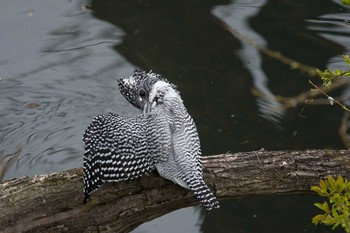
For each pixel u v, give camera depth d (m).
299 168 9.65
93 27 17.73
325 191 8.15
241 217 13.78
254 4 18.06
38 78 16.50
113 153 8.90
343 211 8.09
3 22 17.88
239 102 15.88
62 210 9.26
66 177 9.37
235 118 15.53
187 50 17.06
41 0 18.45
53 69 16.67
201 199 8.60
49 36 17.47
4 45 17.23
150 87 9.72
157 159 8.94
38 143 15.00
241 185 9.59
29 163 14.47
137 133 8.98
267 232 13.42
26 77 16.52
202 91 16.12
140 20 17.89
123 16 18.02
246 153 9.77
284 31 17.28
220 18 17.73
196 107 15.74
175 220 13.75
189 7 18.16
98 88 16.23
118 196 9.28
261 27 17.41
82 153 14.72
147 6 18.23
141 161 8.89
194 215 13.88
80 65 16.78
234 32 11.86
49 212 9.22
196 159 8.94
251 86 16.14
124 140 8.93
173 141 8.95
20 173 14.21
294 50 16.73
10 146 14.98
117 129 9.03
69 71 16.64
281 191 9.73
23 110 15.84
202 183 8.76
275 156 9.73
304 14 17.67
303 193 9.82
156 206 9.40
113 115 9.33
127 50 17.12
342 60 16.27
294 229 13.50
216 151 14.71
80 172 9.43
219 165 9.57
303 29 17.28
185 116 9.16
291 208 13.98
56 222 9.22
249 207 14.04
